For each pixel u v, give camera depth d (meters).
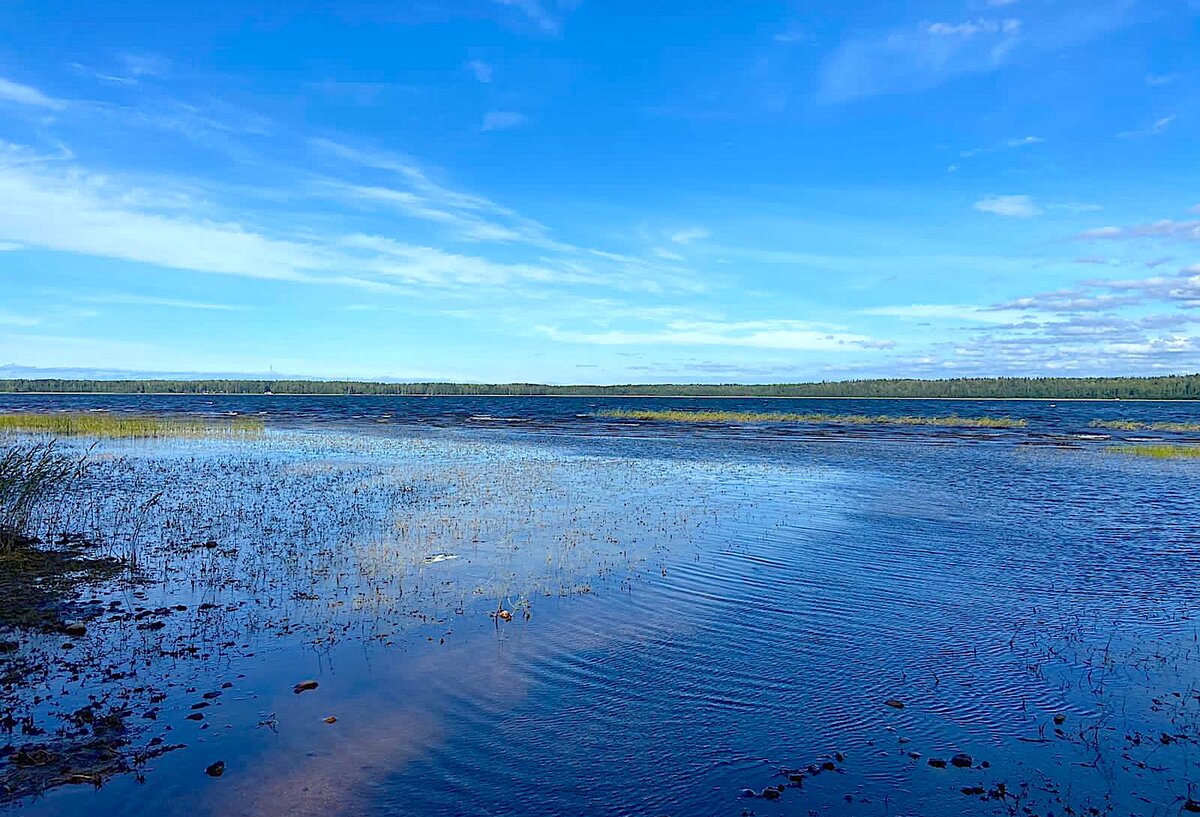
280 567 12.42
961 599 11.02
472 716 7.16
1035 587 11.68
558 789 5.96
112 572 11.89
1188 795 5.96
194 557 12.98
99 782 5.85
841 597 11.08
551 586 11.57
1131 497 21.25
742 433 52.41
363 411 94.19
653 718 7.18
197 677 7.90
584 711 7.30
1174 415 89.50
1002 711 7.43
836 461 31.86
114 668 8.09
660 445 40.69
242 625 9.55
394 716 7.12
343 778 6.03
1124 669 8.46
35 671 7.95
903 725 7.12
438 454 33.75
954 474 26.94
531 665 8.41
